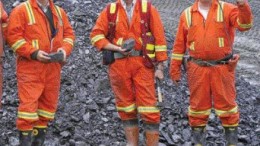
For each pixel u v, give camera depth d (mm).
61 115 7629
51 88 6102
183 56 6766
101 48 6363
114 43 6363
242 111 9203
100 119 7715
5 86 8273
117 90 6508
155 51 6418
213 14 6402
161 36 6379
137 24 6324
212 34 6387
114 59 6379
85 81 8656
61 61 5969
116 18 6332
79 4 11961
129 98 6496
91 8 12070
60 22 6133
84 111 7793
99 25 6398
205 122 6773
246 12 6121
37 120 6055
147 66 6352
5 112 7555
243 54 14930
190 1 20859
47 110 6148
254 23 18234
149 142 6457
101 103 8078
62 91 8242
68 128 7352
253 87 11164
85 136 7270
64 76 8648
